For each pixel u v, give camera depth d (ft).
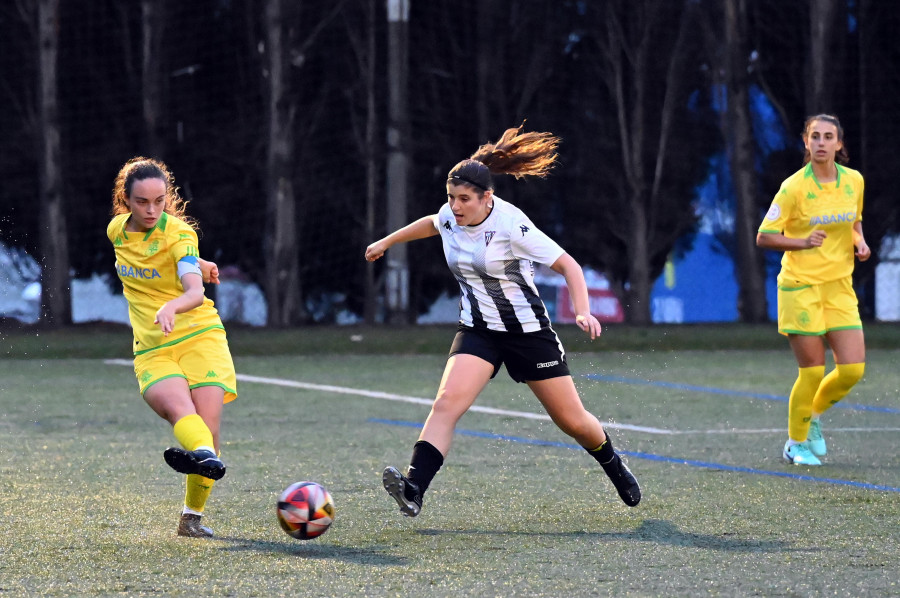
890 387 144.97
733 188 319.88
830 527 63.16
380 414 118.93
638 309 326.85
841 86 308.19
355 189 326.44
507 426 108.37
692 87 326.44
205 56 314.14
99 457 89.56
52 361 187.93
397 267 255.09
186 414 58.75
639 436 102.83
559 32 327.47
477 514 67.15
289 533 58.18
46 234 287.89
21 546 58.44
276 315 296.10
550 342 63.82
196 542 59.47
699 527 63.31
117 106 311.88
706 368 175.32
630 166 327.47
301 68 317.01
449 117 331.98
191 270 59.36
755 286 302.25
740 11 300.40
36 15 296.10
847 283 86.99
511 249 61.93
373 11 320.50
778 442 99.19
